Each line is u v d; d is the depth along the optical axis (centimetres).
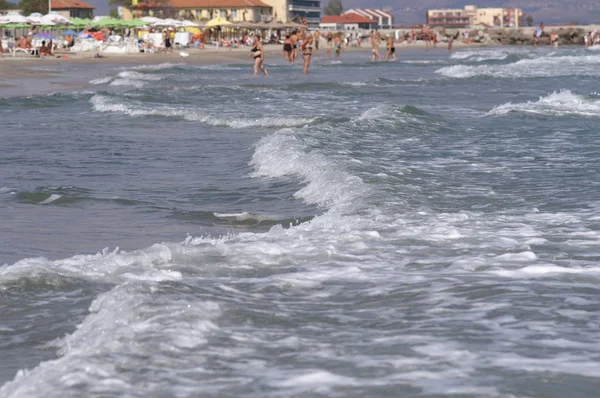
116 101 4756
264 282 1155
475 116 3831
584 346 858
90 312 990
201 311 948
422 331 920
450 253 1331
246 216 1788
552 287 1102
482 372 778
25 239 1594
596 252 1320
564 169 2178
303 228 1540
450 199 1805
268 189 2086
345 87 6219
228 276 1201
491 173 2133
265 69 9012
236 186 2162
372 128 3075
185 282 1140
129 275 1210
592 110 3866
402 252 1341
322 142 2689
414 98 5222
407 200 1775
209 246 1374
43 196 2073
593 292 1077
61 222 1769
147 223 1756
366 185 1919
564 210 1673
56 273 1211
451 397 717
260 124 3703
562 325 934
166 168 2528
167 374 769
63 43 13275
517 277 1162
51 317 1029
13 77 7544
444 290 1097
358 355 834
